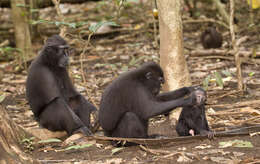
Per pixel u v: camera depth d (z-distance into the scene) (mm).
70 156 9281
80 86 15953
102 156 8992
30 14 21594
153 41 21844
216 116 11305
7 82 17828
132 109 9711
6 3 24156
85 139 10477
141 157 8617
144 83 9852
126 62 19234
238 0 28297
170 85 11508
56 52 11602
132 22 26578
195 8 26969
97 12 29969
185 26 26297
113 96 9734
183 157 7969
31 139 9945
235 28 21688
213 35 20000
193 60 18766
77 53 21328
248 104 11766
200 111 9562
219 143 8648
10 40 24641
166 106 9273
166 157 8234
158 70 9945
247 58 17219
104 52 21719
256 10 25031
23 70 19766
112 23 12164
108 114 9781
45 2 24359
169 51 11414
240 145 8383
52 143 10625
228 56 18297
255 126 9391
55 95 11391
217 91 13805
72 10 32719
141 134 9609
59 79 12102
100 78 17062
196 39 23500
